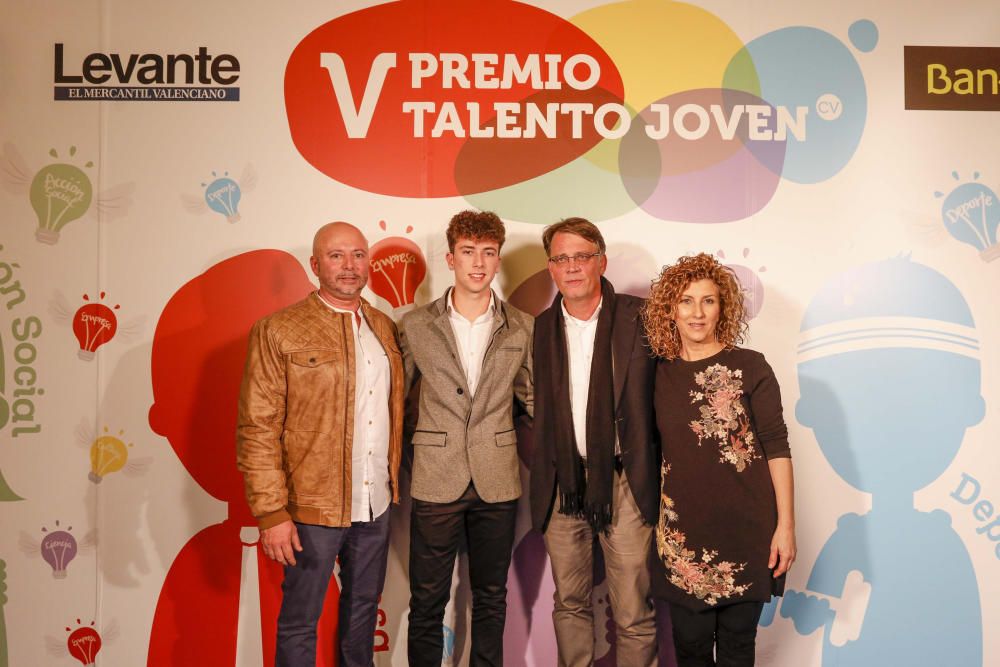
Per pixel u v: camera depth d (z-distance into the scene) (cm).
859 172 276
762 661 270
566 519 239
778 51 277
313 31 277
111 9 277
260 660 272
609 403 231
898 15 277
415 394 266
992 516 272
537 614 271
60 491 272
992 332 275
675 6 276
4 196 274
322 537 227
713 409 212
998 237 276
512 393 244
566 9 276
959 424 273
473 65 276
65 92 276
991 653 270
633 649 234
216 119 276
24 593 270
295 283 275
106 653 271
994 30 273
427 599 238
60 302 273
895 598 271
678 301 216
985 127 277
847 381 273
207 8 277
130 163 275
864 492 272
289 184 276
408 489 271
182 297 275
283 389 228
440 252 275
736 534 210
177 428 273
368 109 277
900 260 275
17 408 272
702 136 276
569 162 276
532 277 275
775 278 274
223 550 273
